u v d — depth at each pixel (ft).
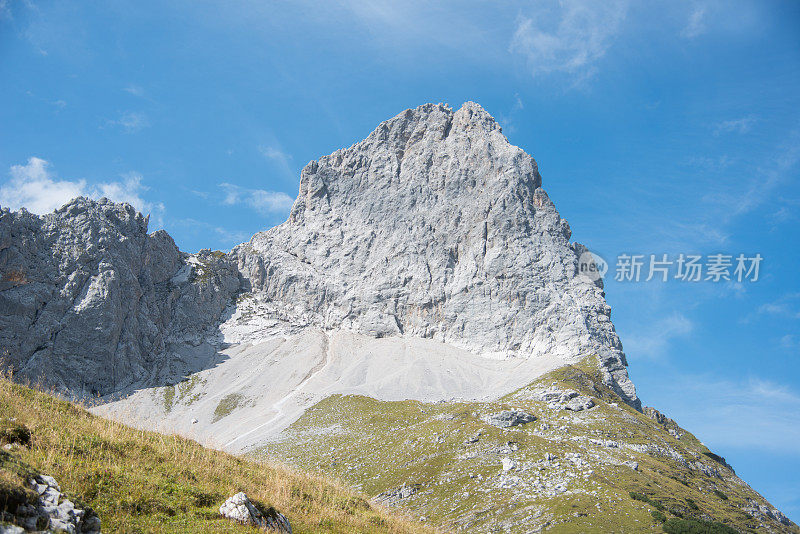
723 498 427.74
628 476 400.06
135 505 83.71
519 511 337.72
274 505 103.60
